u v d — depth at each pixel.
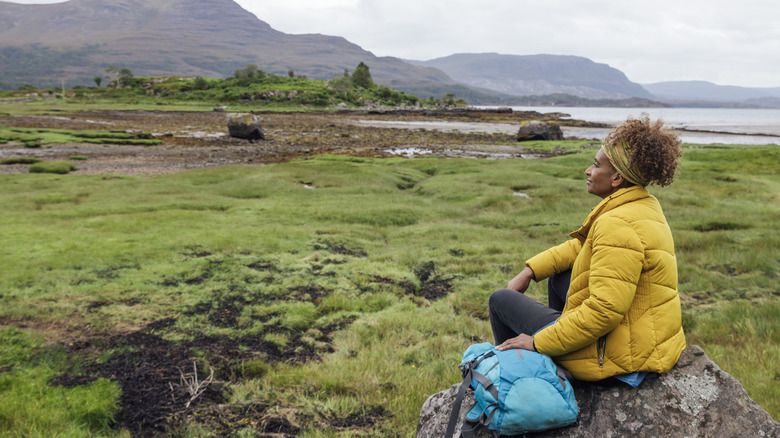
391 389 5.25
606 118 196.75
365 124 89.12
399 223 16.23
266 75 183.25
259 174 26.50
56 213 15.59
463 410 2.77
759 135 83.50
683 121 159.25
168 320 7.09
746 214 17.69
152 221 14.32
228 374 5.62
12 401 4.47
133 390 5.02
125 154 38.34
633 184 2.51
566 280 3.17
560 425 2.38
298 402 4.89
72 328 6.60
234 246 11.59
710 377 2.62
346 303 8.26
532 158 41.56
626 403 2.56
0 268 9.16
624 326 2.44
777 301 8.25
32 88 178.12
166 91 158.12
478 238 13.77
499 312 3.01
